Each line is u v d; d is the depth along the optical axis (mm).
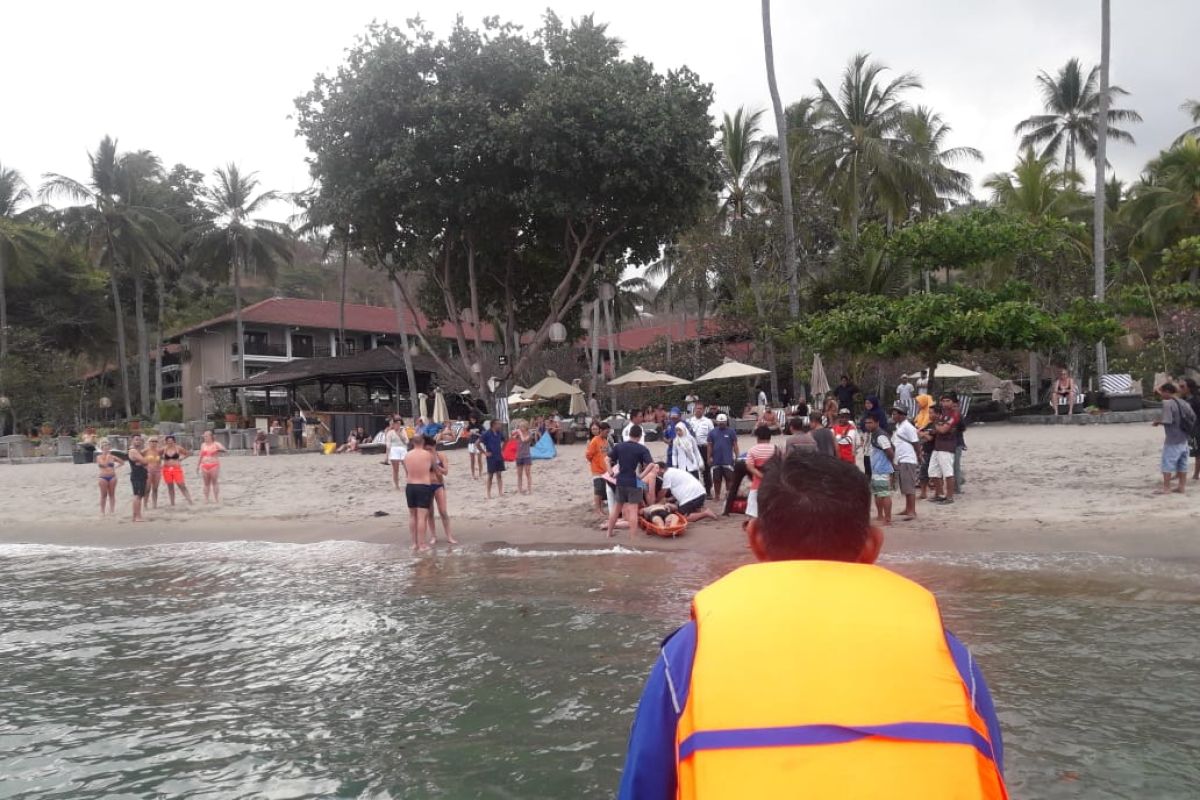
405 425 32625
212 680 7508
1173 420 13695
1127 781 4859
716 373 35031
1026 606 8617
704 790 1479
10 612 10516
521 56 28234
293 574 12461
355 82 27969
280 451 37000
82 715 6727
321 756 5781
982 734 1532
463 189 28016
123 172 52250
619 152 27109
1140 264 42281
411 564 12828
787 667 1570
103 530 17719
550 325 31094
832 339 25469
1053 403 28922
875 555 1986
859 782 1445
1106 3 30422
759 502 1979
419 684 7141
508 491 19688
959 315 23625
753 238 36438
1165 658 6852
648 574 11266
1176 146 41594
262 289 88750
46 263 54750
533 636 8414
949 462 14539
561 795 5051
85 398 53312
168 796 5289
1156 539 11242
